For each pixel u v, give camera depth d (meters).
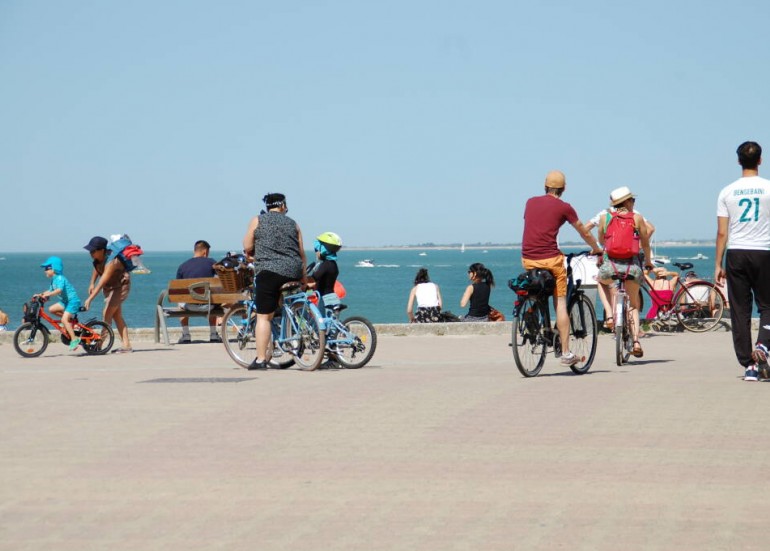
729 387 25.14
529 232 28.61
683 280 48.12
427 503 14.55
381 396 24.27
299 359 31.31
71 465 17.27
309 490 15.37
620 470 16.34
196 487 15.67
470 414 21.52
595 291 43.69
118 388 26.56
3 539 13.20
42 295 39.50
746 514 13.78
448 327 45.50
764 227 25.72
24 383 28.14
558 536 12.88
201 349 41.53
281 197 32.09
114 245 40.16
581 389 25.14
